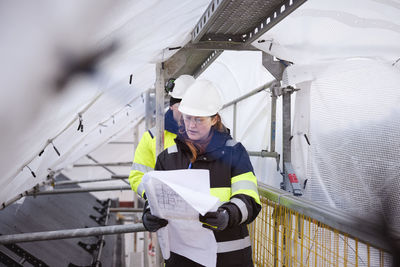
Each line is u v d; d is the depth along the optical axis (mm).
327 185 2037
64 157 3197
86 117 2143
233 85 4926
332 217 1325
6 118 644
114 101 2527
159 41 1453
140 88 3508
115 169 11828
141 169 2188
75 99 847
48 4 453
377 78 1991
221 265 1514
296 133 2369
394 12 1834
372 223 1228
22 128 728
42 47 525
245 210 1408
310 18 1948
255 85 4125
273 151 2912
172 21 1311
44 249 4336
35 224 5055
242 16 1894
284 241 1855
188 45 2320
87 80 742
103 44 700
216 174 1545
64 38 550
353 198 1774
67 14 501
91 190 5070
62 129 1510
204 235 1418
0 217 4531
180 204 1316
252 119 4180
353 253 1515
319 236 1548
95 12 549
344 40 2027
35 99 644
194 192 1281
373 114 1915
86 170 11758
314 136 2201
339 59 2117
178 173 1339
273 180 3498
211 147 1569
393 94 1900
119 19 681
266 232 2113
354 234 1216
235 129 4461
